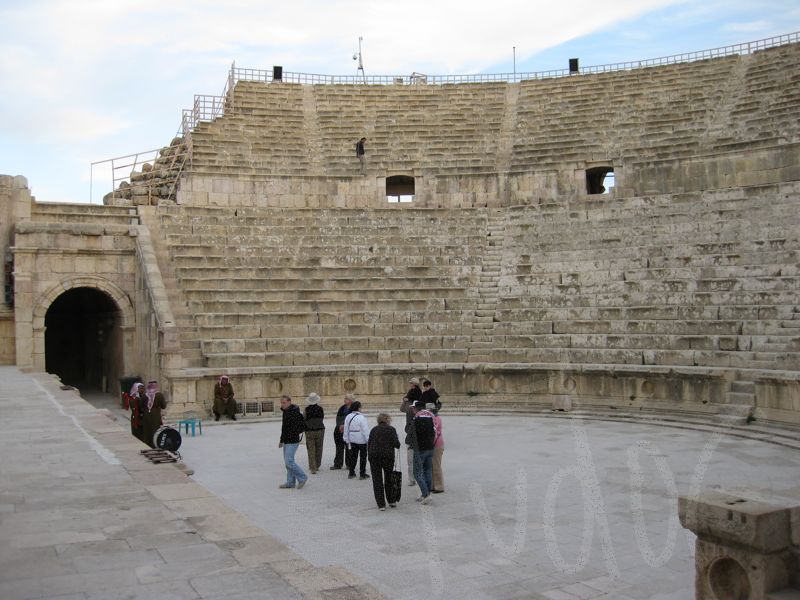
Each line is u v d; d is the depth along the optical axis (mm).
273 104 44281
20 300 27344
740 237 27375
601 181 42125
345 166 39281
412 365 24469
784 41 42438
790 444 16562
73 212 30359
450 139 41469
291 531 10617
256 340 25312
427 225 33031
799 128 33781
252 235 31219
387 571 8898
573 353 23984
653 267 27500
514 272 29703
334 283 28625
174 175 36906
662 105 40312
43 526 8055
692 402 21047
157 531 7902
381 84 47375
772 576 6320
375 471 11742
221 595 6227
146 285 26922
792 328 21359
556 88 45156
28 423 15328
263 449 17641
